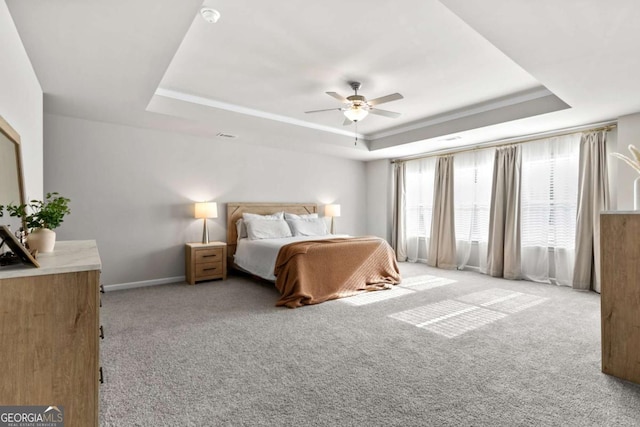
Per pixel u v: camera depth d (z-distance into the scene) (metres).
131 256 4.50
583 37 2.12
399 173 6.85
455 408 1.76
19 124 2.12
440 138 5.09
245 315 3.33
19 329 1.16
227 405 1.79
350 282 4.16
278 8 2.23
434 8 2.22
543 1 1.77
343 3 2.17
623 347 2.06
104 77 2.80
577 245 4.34
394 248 6.89
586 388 1.96
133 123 4.30
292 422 1.65
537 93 3.80
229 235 5.37
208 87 3.71
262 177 5.80
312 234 5.70
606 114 3.76
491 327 2.98
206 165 5.16
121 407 1.76
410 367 2.23
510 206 5.05
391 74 3.30
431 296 4.04
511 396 1.88
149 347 2.54
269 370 2.18
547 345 2.58
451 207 5.88
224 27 2.47
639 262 2.01
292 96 3.98
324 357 2.38
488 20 1.95
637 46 2.21
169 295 4.10
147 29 2.08
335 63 3.06
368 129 5.63
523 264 5.00
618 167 3.83
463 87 3.64
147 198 4.62
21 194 1.95
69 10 1.87
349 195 7.12
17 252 1.21
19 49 2.12
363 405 1.79
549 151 4.73
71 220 4.06
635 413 1.71
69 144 4.04
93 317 1.26
